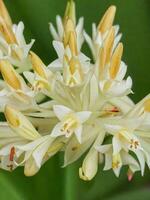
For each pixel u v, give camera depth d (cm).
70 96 22
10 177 22
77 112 21
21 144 21
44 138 21
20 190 22
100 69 21
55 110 20
